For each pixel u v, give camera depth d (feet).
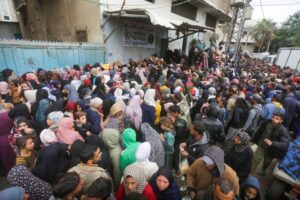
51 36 43.50
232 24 57.62
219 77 29.86
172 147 11.90
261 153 13.28
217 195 6.23
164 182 7.20
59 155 8.55
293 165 10.56
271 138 12.28
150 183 7.90
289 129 19.66
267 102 18.85
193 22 57.82
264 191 12.74
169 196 7.49
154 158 10.34
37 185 7.32
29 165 8.77
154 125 14.16
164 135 11.87
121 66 30.19
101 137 9.72
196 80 24.50
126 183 7.68
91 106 12.84
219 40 89.97
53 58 28.22
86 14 34.12
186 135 13.01
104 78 20.51
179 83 20.94
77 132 10.78
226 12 67.31
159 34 46.37
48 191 7.49
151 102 14.21
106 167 8.85
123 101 15.52
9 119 11.72
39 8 43.52
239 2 51.75
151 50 45.06
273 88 26.61
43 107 12.98
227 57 56.29
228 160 9.38
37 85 16.89
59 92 17.20
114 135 9.39
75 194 6.21
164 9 44.45
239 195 8.18
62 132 10.17
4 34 53.88
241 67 54.13
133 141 9.65
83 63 31.96
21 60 25.18
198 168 8.30
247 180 7.98
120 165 9.31
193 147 10.02
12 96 14.69
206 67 41.60
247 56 98.37
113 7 33.45
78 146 8.84
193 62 44.21
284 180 10.50
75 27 36.96
